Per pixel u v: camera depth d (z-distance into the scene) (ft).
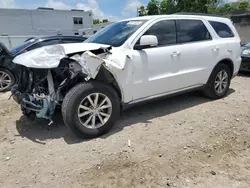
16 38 81.56
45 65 9.66
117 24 13.79
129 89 11.41
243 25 55.83
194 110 13.99
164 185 7.77
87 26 117.70
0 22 99.96
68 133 11.35
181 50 13.11
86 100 10.28
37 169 8.68
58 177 8.21
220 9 89.56
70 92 9.93
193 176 8.23
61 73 10.28
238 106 14.74
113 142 10.32
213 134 11.11
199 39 14.35
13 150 10.03
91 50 10.39
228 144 10.34
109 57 10.70
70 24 112.98
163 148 9.86
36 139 10.91
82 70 9.84
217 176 8.23
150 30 12.21
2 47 20.11
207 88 15.35
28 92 10.94
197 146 10.07
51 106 10.09
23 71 11.18
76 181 8.00
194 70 13.92
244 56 25.02
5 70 20.40
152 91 12.34
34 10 103.96
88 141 10.48
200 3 65.77
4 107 15.64
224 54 15.40
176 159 9.16
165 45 12.69
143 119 12.75
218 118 12.84
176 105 14.89
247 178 8.14
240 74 26.22
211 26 15.19
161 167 8.67
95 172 8.41
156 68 12.17
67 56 9.90
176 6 69.05
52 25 109.09
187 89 14.14
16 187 7.79
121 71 10.85
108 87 10.69
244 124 12.22
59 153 9.62
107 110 10.94
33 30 105.91
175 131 11.32
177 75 13.10
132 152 9.55
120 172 8.40
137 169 8.54
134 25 12.50
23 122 12.92
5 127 12.34
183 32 13.60
